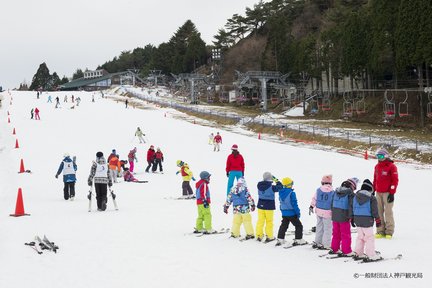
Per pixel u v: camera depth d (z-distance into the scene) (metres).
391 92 61.59
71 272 9.81
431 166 31.69
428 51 50.34
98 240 12.53
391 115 53.53
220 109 88.19
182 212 16.80
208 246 11.80
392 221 12.12
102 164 17.28
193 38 151.12
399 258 10.04
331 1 130.00
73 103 83.62
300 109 80.38
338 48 74.50
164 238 12.72
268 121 63.84
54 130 49.06
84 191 22.45
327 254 10.70
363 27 66.69
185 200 19.67
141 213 16.64
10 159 32.66
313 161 33.28
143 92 126.56
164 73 163.62
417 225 13.79
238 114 77.50
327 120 65.69
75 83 179.50
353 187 10.72
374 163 32.25
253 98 96.00
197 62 152.62
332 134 47.75
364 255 10.12
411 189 22.12
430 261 9.73
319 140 46.84
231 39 157.25
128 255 11.01
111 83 167.88
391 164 12.22
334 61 74.88
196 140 45.31
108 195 21.11
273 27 103.75
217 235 13.09
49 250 11.52
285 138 50.97
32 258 10.89
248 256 10.74
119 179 26.33
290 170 28.98
